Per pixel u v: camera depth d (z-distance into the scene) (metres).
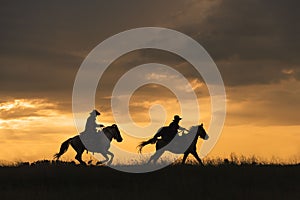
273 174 27.12
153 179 27.00
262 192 24.48
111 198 23.38
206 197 23.80
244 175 26.81
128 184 26.27
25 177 27.64
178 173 27.41
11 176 27.80
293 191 25.09
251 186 25.61
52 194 24.33
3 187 26.20
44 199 23.52
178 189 24.70
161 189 25.11
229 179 26.53
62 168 28.91
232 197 23.86
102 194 24.03
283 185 25.94
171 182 25.89
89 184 26.59
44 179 27.42
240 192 24.31
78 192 24.58
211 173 27.19
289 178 26.92
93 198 23.48
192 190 24.56
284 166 29.25
